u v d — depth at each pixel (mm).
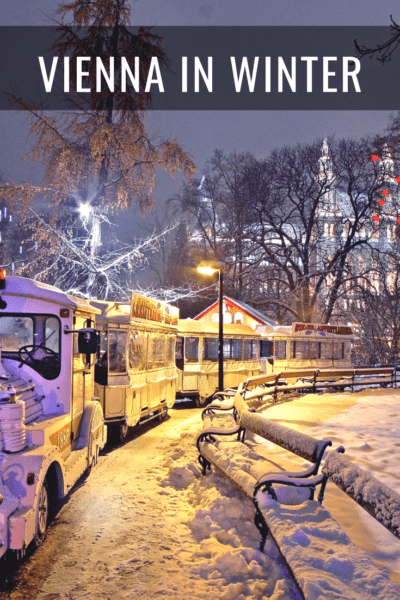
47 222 23688
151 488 7449
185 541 5293
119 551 5055
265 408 14336
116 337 11367
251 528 5316
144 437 12266
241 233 44594
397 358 34156
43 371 6672
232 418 10758
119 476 8203
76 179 22062
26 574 4582
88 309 7895
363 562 3469
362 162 40312
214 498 6254
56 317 6770
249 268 43719
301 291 41625
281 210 44000
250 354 23609
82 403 7848
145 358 13492
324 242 44312
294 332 25250
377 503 3783
